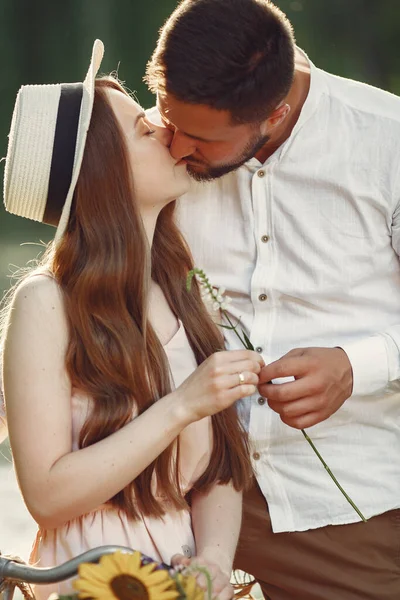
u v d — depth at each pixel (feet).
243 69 7.48
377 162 8.61
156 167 7.63
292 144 8.63
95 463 7.06
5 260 34.32
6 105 74.59
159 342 7.76
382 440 9.00
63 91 7.33
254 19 7.59
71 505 7.08
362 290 8.82
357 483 8.94
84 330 7.32
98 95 7.45
